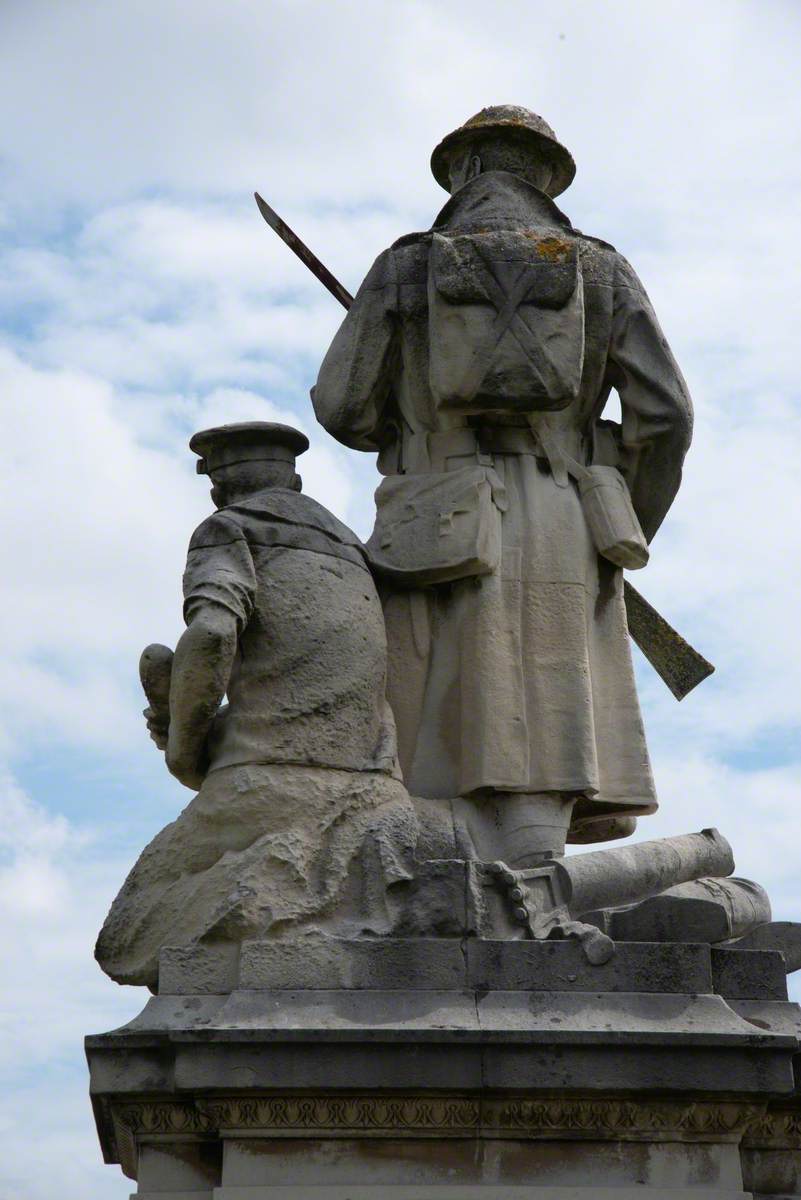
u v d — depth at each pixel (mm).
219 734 9461
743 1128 8711
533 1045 8562
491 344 9984
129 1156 9273
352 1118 8547
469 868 9062
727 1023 8773
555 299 10062
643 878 9508
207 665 9234
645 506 10641
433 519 10047
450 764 9922
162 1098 8688
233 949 8938
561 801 9836
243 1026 8562
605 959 8883
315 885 9070
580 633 10047
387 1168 8531
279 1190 8445
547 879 9320
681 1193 8547
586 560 10211
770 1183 8953
